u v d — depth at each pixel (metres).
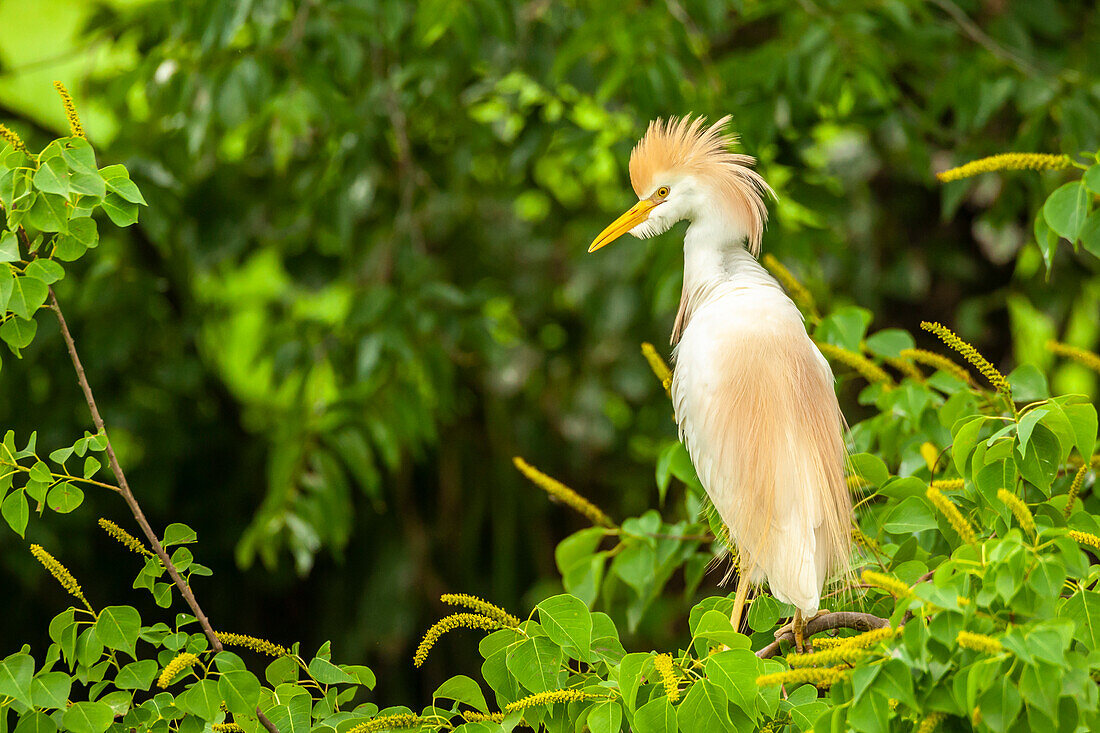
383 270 11.14
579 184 12.54
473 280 13.07
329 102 9.48
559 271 13.12
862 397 7.18
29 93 14.53
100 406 11.99
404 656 13.23
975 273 12.43
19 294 4.52
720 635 4.39
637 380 12.27
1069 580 4.34
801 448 5.98
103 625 4.52
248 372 11.41
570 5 10.67
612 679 4.47
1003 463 4.48
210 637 4.59
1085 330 13.59
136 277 11.59
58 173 4.39
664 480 7.12
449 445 13.64
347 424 10.12
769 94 9.74
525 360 12.30
